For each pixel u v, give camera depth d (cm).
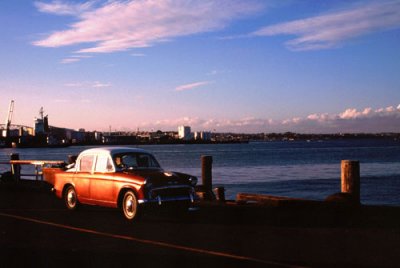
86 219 1189
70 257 768
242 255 770
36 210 1370
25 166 8188
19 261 744
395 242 856
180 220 1151
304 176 5319
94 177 1264
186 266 702
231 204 1420
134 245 859
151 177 1146
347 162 1245
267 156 12281
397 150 16400
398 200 2992
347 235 925
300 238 902
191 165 7944
